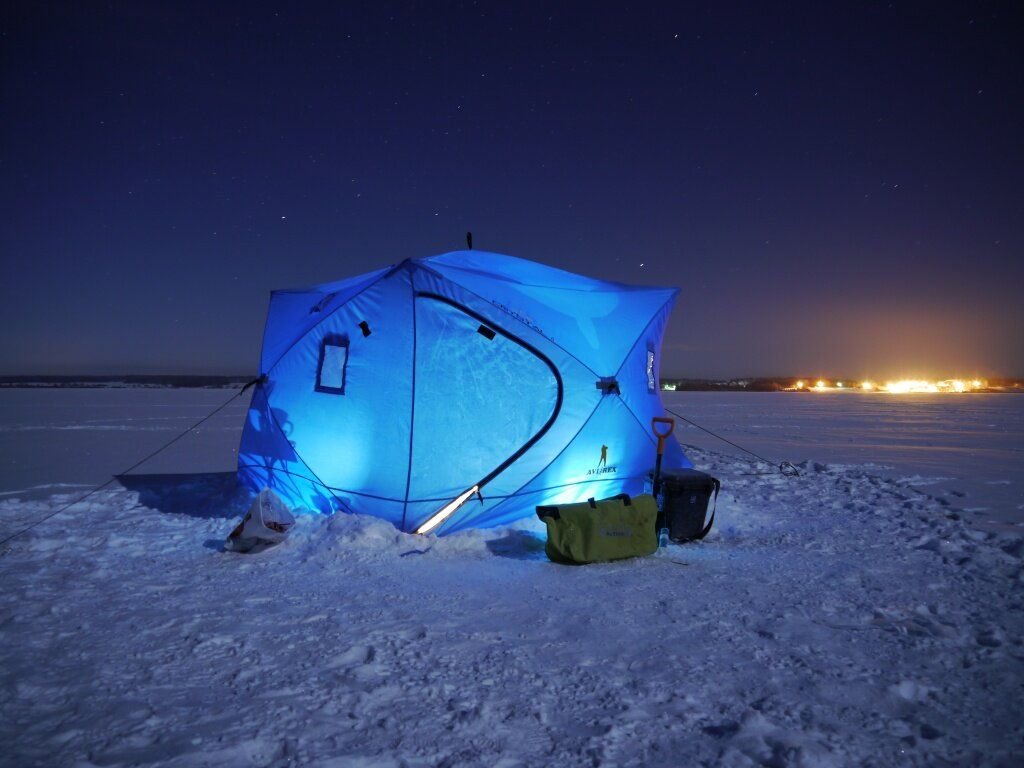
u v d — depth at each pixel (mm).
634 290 7504
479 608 3984
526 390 6199
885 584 4512
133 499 7695
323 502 6238
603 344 6715
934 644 3461
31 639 3473
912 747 2480
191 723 2607
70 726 2584
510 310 6242
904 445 15625
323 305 6586
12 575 4668
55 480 9531
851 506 7449
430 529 5793
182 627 3648
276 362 6887
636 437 6828
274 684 2949
